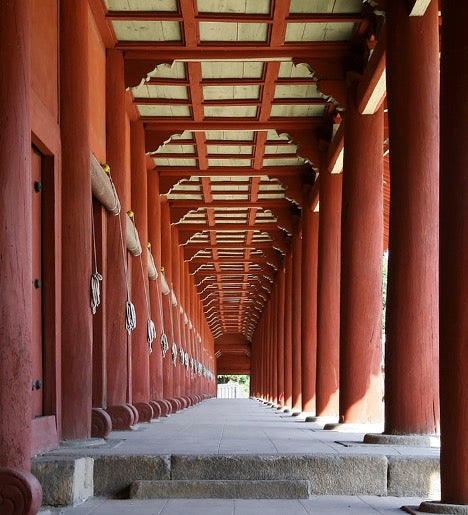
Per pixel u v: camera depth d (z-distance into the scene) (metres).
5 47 6.21
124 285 13.05
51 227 9.32
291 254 27.84
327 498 7.61
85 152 9.98
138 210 17.00
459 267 6.32
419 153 9.51
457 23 6.51
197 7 12.52
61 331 9.52
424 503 6.44
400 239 9.51
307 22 12.77
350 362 12.99
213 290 45.19
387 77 9.90
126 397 13.41
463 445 6.32
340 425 12.85
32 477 5.79
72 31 10.01
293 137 17.61
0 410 5.96
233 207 25.55
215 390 72.88
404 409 9.42
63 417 9.43
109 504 7.27
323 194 17.45
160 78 15.34
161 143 17.55
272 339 39.22
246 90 16.05
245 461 7.88
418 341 9.41
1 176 6.07
